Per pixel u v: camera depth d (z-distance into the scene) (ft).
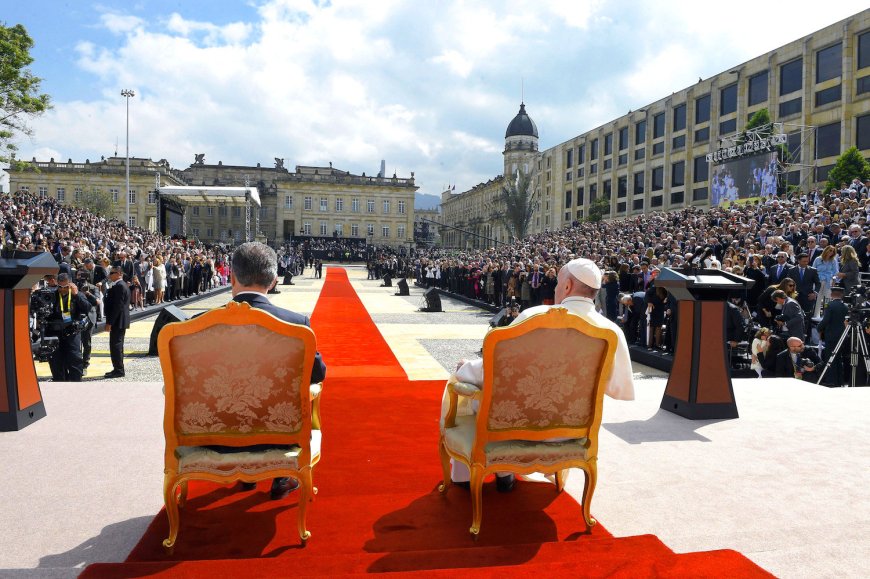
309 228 268.41
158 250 67.77
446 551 8.33
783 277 34.37
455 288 91.86
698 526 9.66
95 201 211.20
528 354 9.21
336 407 18.37
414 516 10.12
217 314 8.48
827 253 34.96
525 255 77.25
